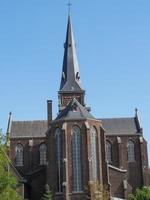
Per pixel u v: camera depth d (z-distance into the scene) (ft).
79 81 395.34
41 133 374.43
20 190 291.58
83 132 299.79
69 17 408.67
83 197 288.10
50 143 307.17
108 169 314.35
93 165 298.97
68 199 288.92
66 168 293.23
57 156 301.63
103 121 383.86
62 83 395.14
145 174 362.33
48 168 303.89
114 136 371.97
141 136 371.97
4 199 151.23
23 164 364.38
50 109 369.30
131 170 364.17
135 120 384.68
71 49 401.70
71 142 299.17
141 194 293.43
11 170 298.35
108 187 298.76
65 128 299.99
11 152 366.02
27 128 378.94
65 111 314.35
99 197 280.92
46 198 286.46
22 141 370.12
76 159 296.10
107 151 368.89
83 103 387.75
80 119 301.63
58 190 296.10
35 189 319.88
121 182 320.70
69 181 291.99
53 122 308.40
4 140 162.81
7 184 153.99
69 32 405.80
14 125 381.40
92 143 303.27
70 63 398.21
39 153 367.66
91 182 287.89
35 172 322.75
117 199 307.78
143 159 365.81
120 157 366.02
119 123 382.01
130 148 370.12
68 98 389.19
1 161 156.66
